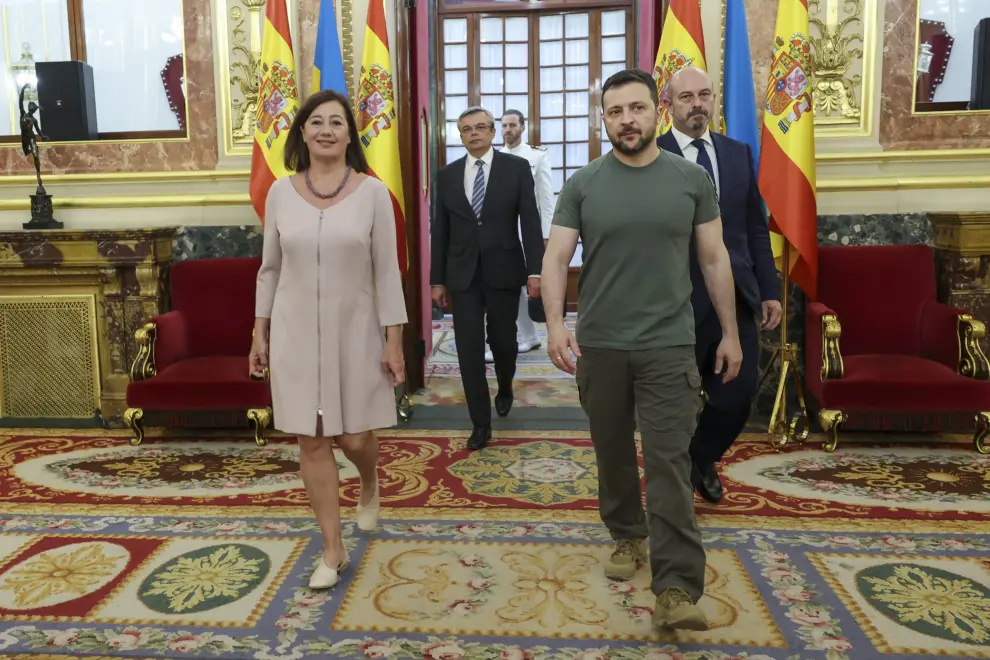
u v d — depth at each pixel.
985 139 4.95
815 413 4.82
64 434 4.99
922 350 4.70
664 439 2.40
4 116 5.86
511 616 2.61
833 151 5.00
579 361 2.64
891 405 4.21
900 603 2.68
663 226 2.40
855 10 4.91
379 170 4.98
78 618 2.64
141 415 4.68
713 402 3.18
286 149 2.89
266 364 2.96
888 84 4.96
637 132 2.35
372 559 3.07
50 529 3.41
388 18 5.61
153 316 5.06
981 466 4.14
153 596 2.79
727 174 3.15
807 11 4.39
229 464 4.34
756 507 3.58
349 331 2.77
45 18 5.82
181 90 5.77
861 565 2.97
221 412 4.67
